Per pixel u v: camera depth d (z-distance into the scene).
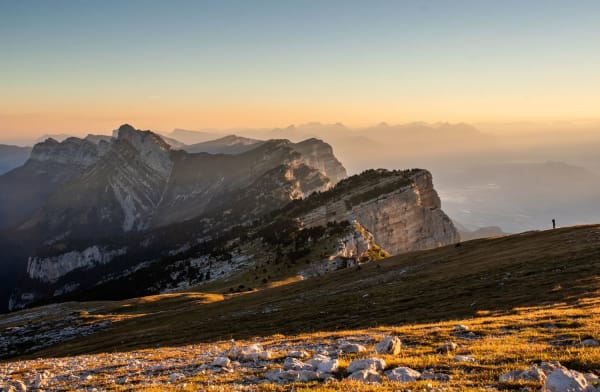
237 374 23.80
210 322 71.94
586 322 27.50
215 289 166.38
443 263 86.25
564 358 19.58
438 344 26.27
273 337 41.91
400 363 21.44
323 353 26.80
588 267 49.38
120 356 41.28
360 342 30.39
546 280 47.69
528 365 19.33
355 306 57.50
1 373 35.28
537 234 91.44
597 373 17.56
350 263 181.25
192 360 31.05
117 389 23.95
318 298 77.62
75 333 96.19
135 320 99.50
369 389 17.34
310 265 180.62
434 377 19.00
